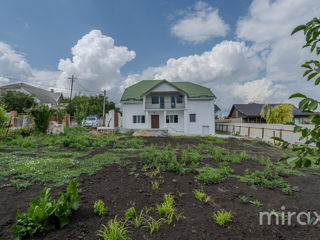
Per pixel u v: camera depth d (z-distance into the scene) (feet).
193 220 7.32
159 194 9.59
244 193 10.09
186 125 60.54
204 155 20.29
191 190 10.28
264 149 28.58
